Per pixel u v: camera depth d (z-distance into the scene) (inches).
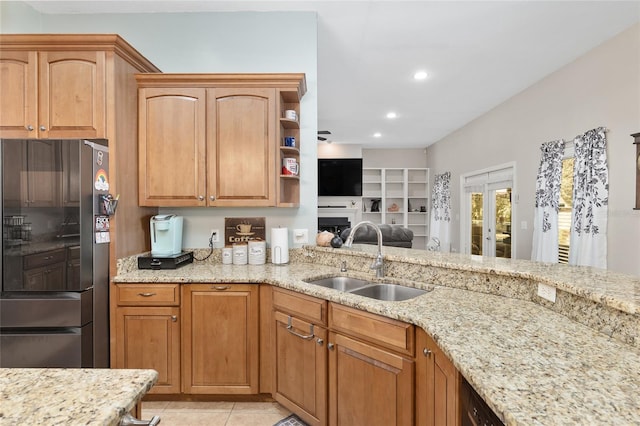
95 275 77.3
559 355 36.1
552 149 144.3
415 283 72.2
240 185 94.4
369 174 320.8
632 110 110.0
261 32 105.6
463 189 242.7
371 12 104.3
